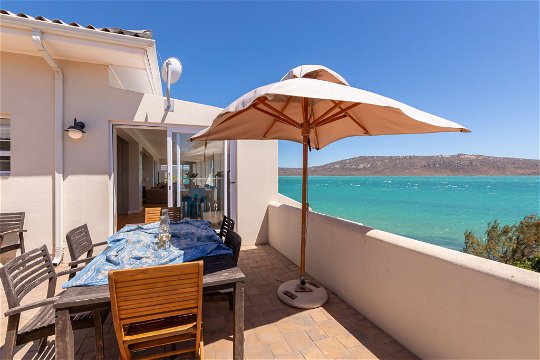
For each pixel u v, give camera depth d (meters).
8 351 1.64
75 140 4.66
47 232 4.57
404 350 2.30
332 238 3.49
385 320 2.56
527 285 1.43
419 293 2.17
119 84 6.40
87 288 1.66
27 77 4.47
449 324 1.90
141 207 10.24
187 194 5.58
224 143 5.86
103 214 4.78
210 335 2.53
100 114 4.78
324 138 4.41
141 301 1.51
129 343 1.59
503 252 7.14
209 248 2.40
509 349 1.51
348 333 2.56
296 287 3.37
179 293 1.59
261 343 2.40
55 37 3.99
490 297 1.62
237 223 5.84
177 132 5.39
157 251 2.30
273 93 1.84
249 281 3.88
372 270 2.74
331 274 3.51
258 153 5.97
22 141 4.46
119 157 9.42
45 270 2.21
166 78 5.12
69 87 4.62
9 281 1.69
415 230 18.94
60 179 4.54
